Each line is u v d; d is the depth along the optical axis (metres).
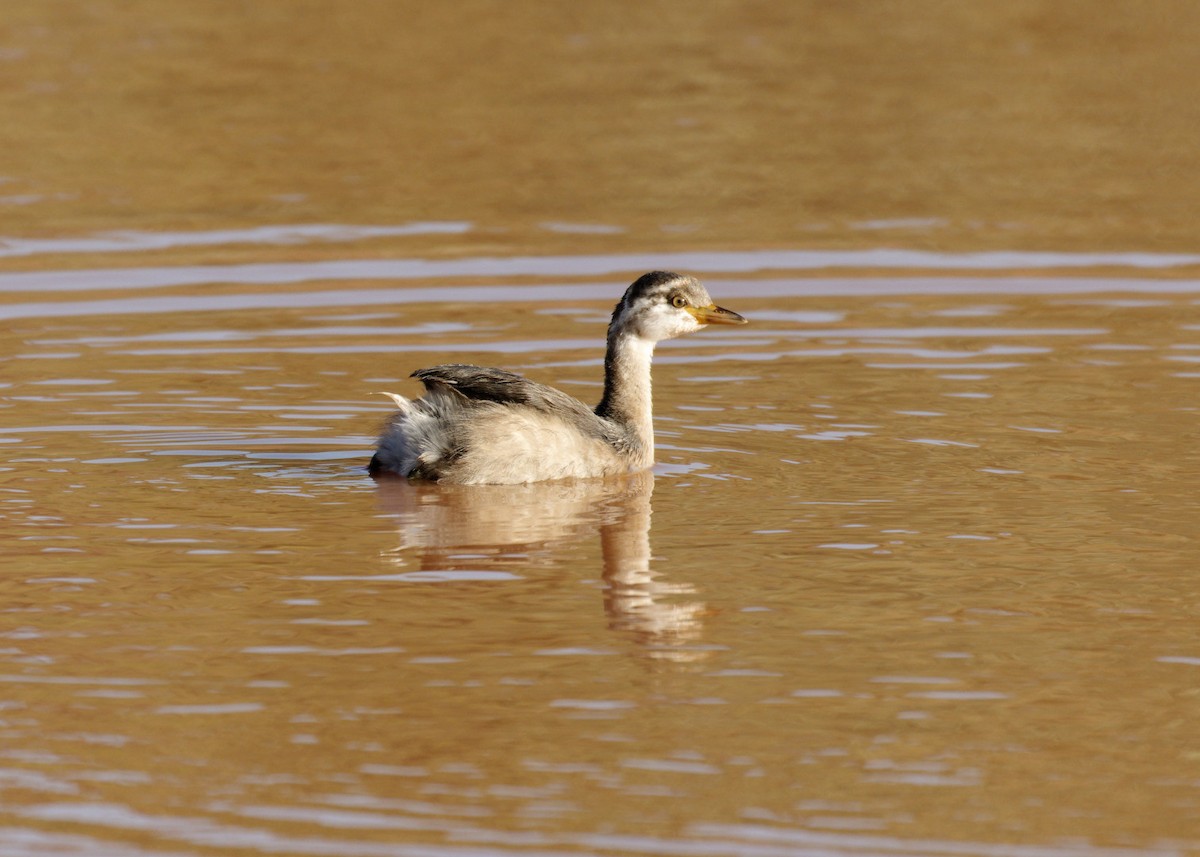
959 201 28.02
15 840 9.41
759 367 20.48
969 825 9.54
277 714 10.91
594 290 23.72
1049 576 13.32
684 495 15.70
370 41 37.91
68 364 20.05
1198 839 9.40
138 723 10.78
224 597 12.91
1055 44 37.81
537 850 9.27
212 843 9.37
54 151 30.03
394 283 23.97
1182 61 36.09
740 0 42.06
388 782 10.01
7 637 12.10
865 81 34.81
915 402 18.80
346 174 29.23
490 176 29.19
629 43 37.75
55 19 39.50
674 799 9.81
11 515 14.80
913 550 13.95
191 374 19.75
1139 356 20.52
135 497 15.41
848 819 9.59
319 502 15.42
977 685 11.30
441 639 12.10
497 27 39.28
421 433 16.08
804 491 15.70
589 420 16.61
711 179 29.11
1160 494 15.42
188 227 26.41
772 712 10.91
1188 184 28.77
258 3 41.56
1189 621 12.40
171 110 32.38
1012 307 22.92
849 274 24.45
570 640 12.09
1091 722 10.76
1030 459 16.59
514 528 14.69
